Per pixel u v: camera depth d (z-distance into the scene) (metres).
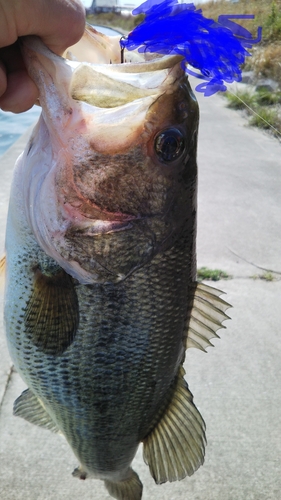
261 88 1.38
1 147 1.02
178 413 0.23
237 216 0.67
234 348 0.42
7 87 0.16
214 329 0.22
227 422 0.35
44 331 0.20
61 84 0.16
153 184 0.18
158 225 0.18
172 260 0.19
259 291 0.50
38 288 0.19
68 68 0.16
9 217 0.20
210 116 1.30
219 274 0.52
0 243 0.55
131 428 0.23
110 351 0.20
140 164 0.17
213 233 0.62
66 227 0.17
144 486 0.30
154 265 0.19
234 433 0.34
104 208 0.17
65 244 0.18
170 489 0.30
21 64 0.16
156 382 0.22
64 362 0.20
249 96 1.35
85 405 0.21
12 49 0.16
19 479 0.30
